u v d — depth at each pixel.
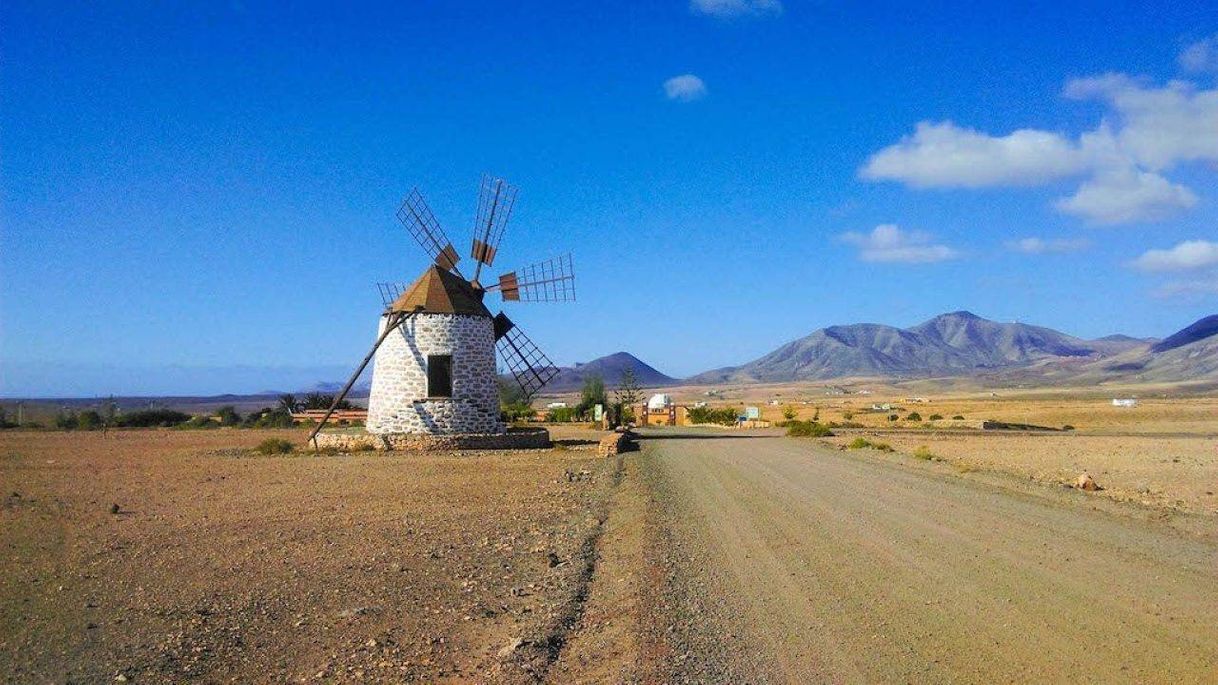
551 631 9.97
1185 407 105.25
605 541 15.60
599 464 31.05
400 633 10.42
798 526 15.58
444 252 45.00
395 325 40.88
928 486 21.83
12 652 9.86
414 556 14.86
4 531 17.64
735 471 26.44
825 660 8.23
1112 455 34.81
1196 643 8.41
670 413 75.19
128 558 14.85
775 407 136.88
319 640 10.20
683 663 8.30
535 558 14.59
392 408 40.94
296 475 28.59
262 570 13.84
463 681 8.69
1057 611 9.59
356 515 19.61
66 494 23.66
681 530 15.50
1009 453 36.22
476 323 42.12
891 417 81.94
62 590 12.62
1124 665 7.83
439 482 26.20
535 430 46.47
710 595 10.79
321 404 76.75
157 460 34.91
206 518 19.25
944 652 8.32
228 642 10.16
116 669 9.28
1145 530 14.74
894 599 10.30
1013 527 15.12
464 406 41.19
